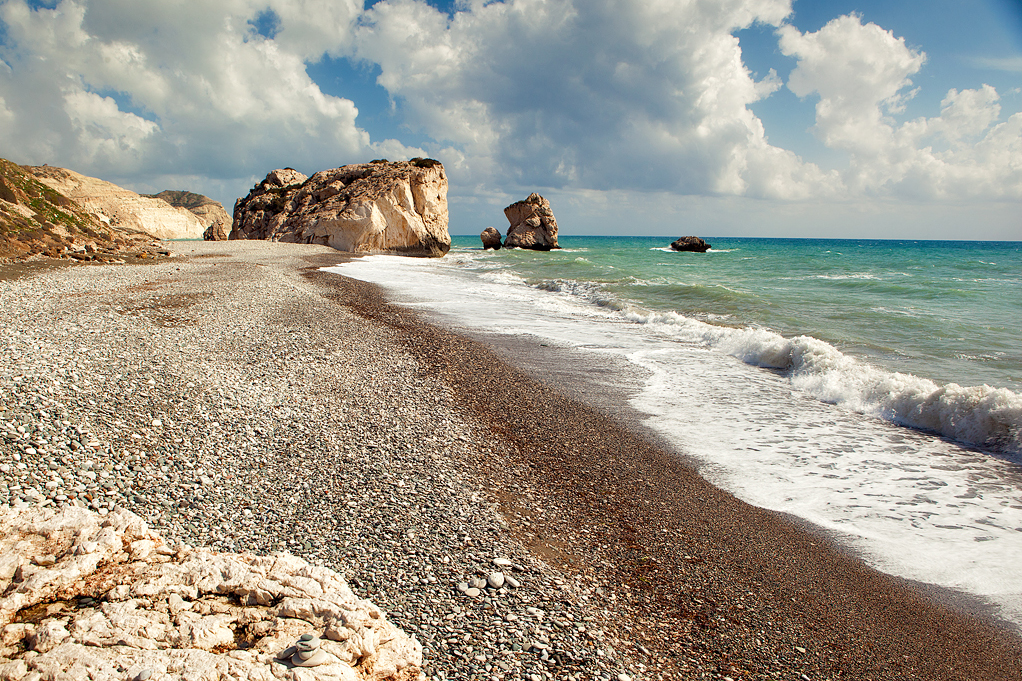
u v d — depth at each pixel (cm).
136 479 485
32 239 2302
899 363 1055
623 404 870
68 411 584
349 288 2050
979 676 351
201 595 283
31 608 256
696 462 668
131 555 301
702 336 1346
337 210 4481
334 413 721
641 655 342
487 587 390
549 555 449
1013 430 709
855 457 691
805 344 1081
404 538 446
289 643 260
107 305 1259
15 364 715
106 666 225
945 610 417
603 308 1811
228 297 1497
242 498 483
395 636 300
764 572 454
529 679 304
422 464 595
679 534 506
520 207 6988
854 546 500
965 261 4416
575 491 576
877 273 3175
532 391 914
